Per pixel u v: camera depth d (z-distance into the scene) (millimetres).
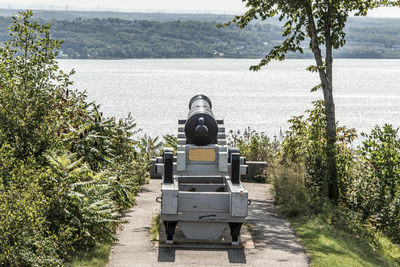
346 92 164000
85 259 8086
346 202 13164
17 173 8164
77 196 8664
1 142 9266
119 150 14391
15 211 7301
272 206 12688
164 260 8383
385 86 199375
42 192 8352
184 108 103250
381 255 10383
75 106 11805
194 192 9281
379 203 12797
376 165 13367
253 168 16875
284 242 9594
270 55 16172
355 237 11102
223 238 9672
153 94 141000
